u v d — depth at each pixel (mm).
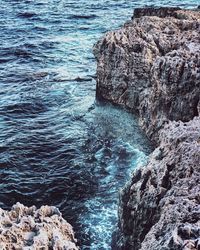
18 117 29375
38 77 36594
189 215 11086
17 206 12188
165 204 12109
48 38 48406
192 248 9523
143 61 27844
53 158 24219
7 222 11484
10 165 23547
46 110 30359
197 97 22797
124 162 23406
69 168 23109
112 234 17156
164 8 39688
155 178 13938
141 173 14945
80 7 65125
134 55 28469
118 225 16062
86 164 23391
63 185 21594
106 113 29219
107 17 58844
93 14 60438
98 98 30859
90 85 34500
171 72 23625
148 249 10875
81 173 22547
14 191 21281
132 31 31281
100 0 70812
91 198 20453
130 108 28719
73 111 29906
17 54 42594
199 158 13359
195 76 22922
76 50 44000
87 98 31875
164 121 24000
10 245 10719
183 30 32219
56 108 30609
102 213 19297
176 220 11039
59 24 55156
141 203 13789
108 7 65250
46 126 28016
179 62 23609
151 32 30844
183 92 23297
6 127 27969
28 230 11273
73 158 24078
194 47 25891
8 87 34531
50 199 20703
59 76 36688
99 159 23828
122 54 28953
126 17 58844
